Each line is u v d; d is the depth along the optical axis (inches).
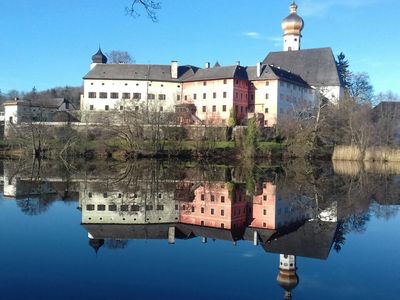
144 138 3528.5
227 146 3582.7
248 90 4884.4
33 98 6939.0
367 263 770.8
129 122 3521.2
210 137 3661.4
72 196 1557.6
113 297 599.5
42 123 3644.2
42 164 2942.9
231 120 4301.2
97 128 3754.9
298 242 920.9
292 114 4165.8
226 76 4650.6
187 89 4980.3
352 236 980.6
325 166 3093.0
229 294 613.6
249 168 2847.0
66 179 2091.5
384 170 2851.9
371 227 1079.0
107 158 3410.4
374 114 3944.4
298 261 778.2
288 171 2677.2
